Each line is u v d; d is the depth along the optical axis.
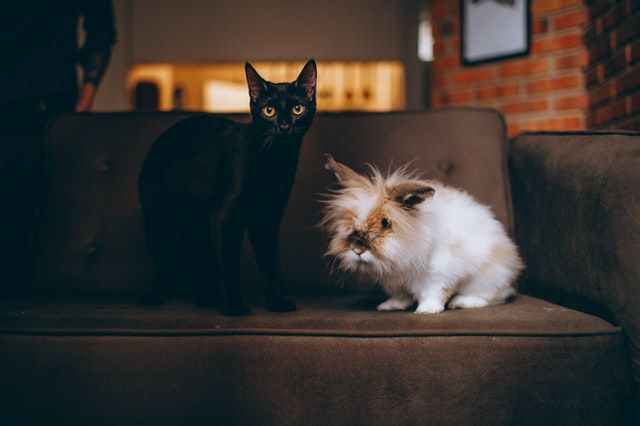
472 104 3.62
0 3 2.14
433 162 1.81
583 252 1.39
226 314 1.32
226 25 4.66
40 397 1.22
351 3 4.61
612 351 1.22
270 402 1.20
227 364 1.21
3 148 1.85
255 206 1.48
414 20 4.58
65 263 1.76
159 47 4.68
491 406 1.20
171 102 5.16
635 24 2.16
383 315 1.29
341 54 4.64
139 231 1.78
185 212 1.53
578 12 3.05
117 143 1.86
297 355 1.20
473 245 1.41
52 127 1.88
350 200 1.37
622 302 1.25
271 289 1.49
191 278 1.69
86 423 1.22
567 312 1.32
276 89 1.47
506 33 3.41
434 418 1.19
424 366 1.20
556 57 3.17
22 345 1.24
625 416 1.22
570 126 3.11
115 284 1.75
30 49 2.20
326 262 1.75
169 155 1.53
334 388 1.20
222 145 1.49
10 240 1.75
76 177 1.82
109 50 2.47
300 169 1.81
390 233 1.31
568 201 1.47
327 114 1.88
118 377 1.21
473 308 1.42
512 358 1.20
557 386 1.20
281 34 4.65
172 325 1.25
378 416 1.20
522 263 1.64
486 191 1.80
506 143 1.89
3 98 2.19
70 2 2.25
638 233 1.22
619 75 2.38
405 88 4.62
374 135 1.84
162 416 1.21
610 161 1.33
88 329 1.24
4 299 1.62
